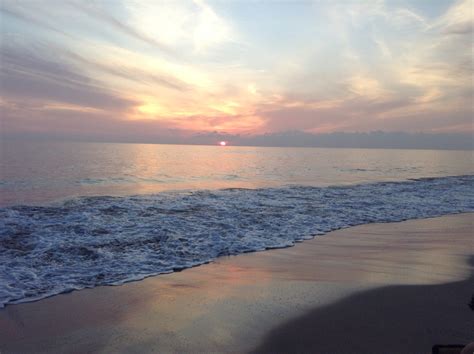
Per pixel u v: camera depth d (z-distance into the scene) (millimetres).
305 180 26031
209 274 6480
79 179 22906
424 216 12328
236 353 3896
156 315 4805
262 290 5656
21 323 4555
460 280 6051
